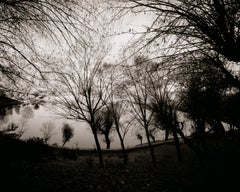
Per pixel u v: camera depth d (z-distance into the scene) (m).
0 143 11.69
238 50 3.68
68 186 8.25
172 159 21.41
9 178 7.26
